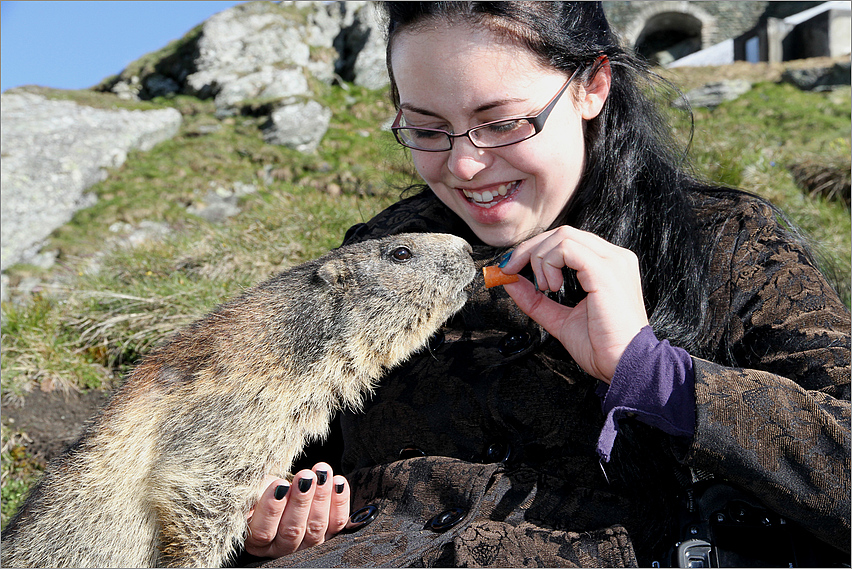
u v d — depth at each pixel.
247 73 3.57
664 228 0.56
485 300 0.61
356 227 0.84
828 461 0.43
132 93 3.73
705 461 0.45
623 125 0.60
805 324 0.50
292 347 0.69
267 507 0.57
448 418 0.57
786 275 0.52
